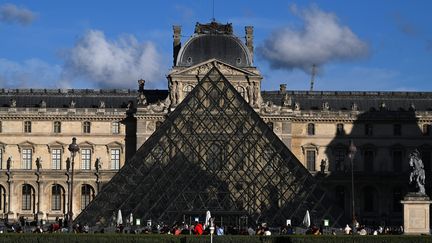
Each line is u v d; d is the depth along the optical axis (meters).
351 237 148.12
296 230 196.12
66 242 152.62
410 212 170.38
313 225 195.38
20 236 152.62
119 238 151.50
